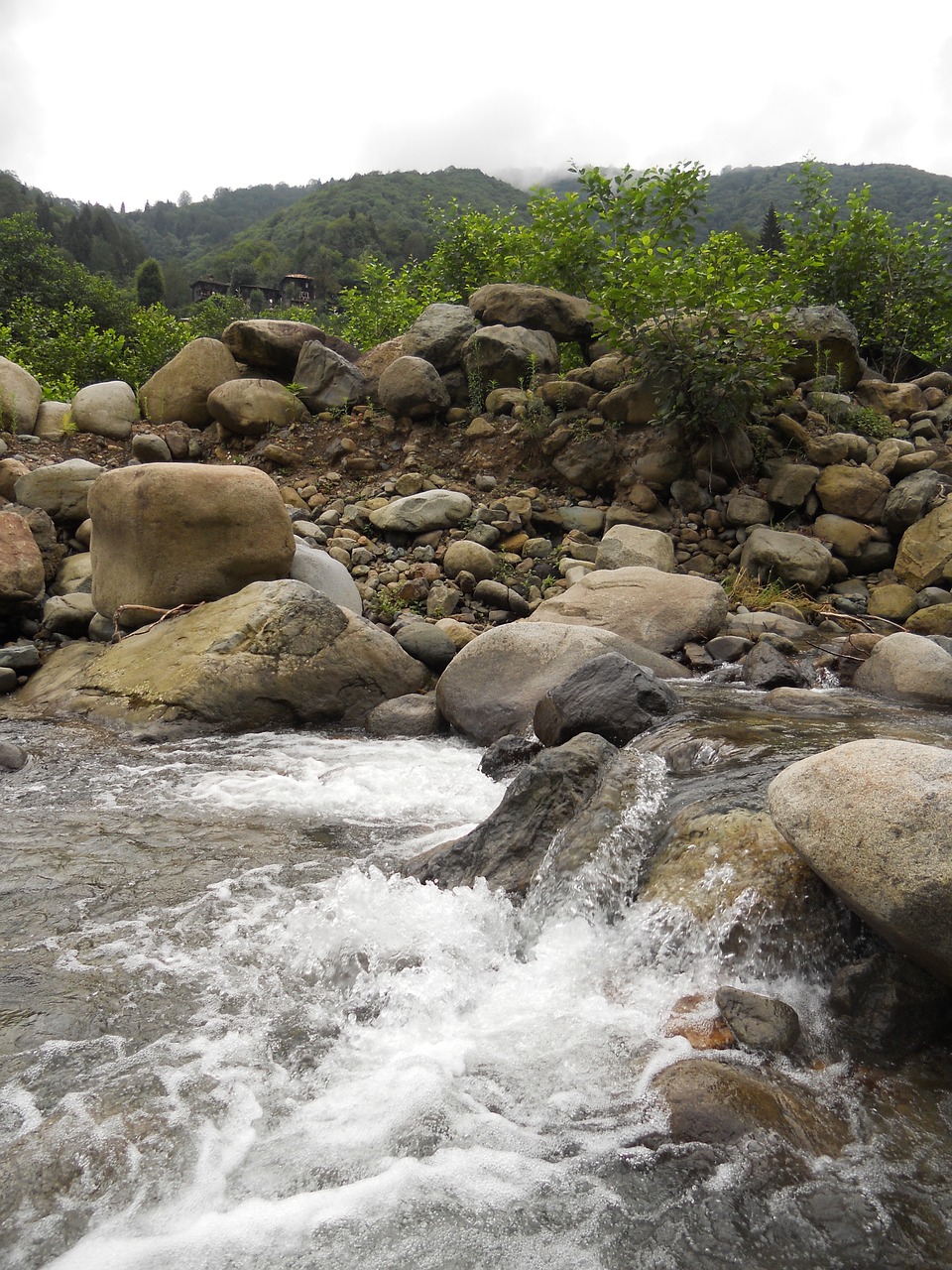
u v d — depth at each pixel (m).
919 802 2.74
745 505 9.27
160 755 5.93
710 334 9.27
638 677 5.32
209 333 35.12
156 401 11.59
